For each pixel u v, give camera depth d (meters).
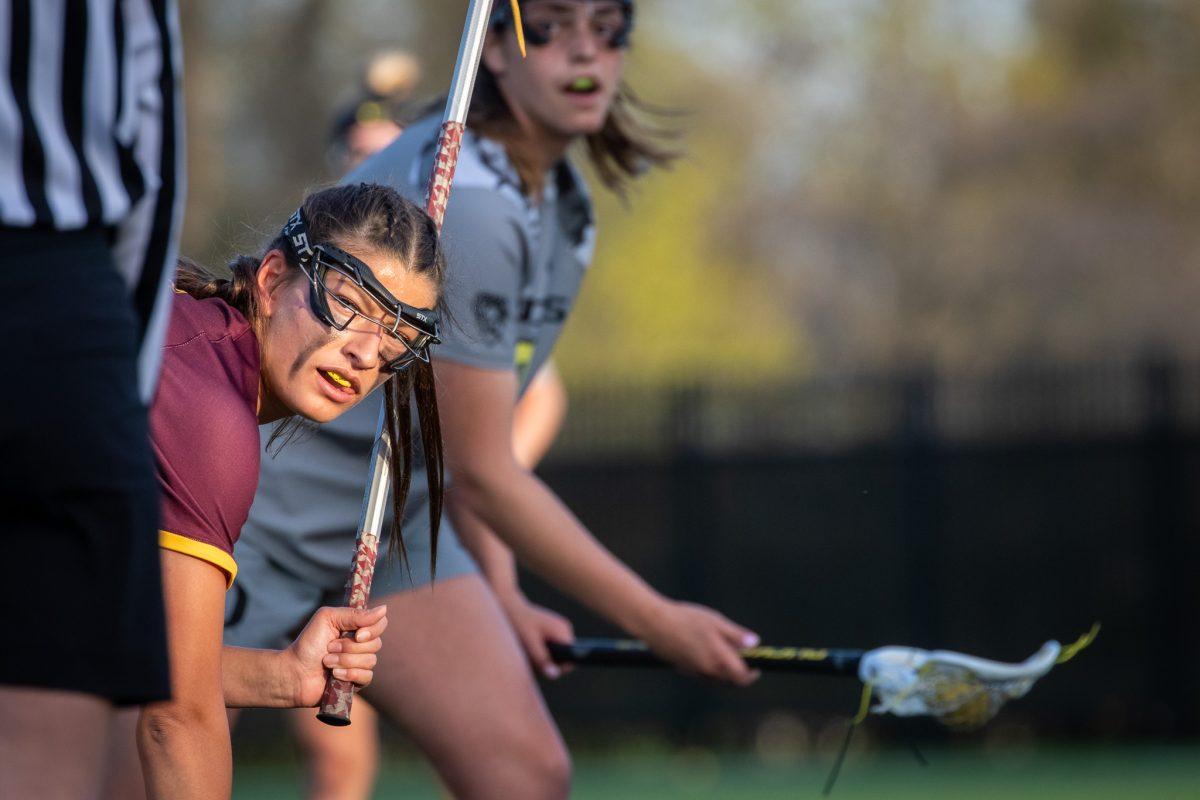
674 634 12.11
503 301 11.76
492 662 11.58
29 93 5.74
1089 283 80.94
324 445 11.51
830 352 95.06
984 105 88.38
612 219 93.25
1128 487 36.16
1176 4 81.44
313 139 60.50
